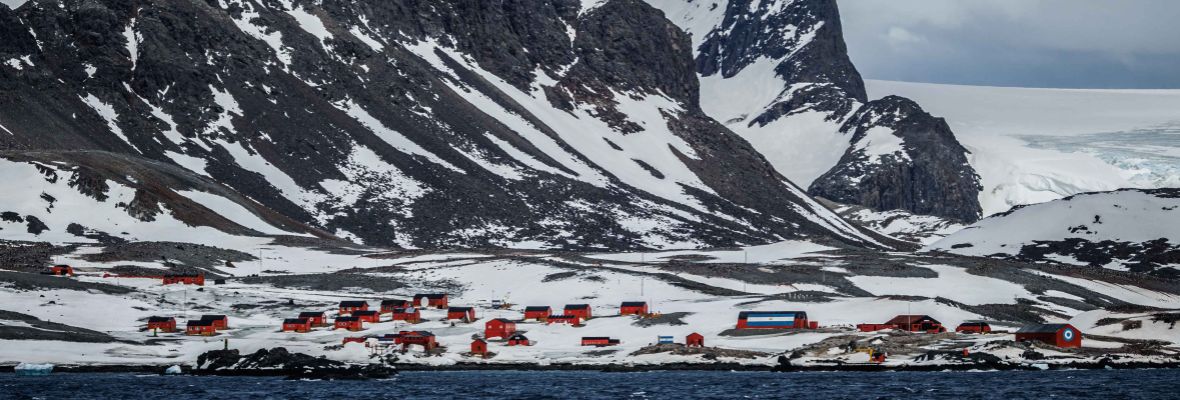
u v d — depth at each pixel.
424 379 188.88
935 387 175.88
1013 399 163.75
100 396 165.25
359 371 189.50
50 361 193.50
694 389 174.88
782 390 173.88
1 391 167.88
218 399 164.88
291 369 191.12
